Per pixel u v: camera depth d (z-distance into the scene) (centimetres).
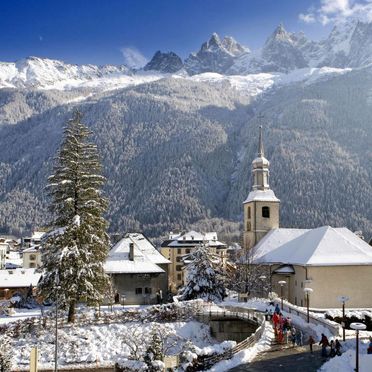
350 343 4078
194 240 16012
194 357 3738
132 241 8650
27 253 14500
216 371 3506
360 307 6862
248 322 5588
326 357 3788
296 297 7319
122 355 5116
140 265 8044
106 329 5531
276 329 4428
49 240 5575
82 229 5588
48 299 5578
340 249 7156
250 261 8100
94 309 6156
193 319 5784
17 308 7188
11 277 9194
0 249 14050
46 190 5841
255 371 3462
